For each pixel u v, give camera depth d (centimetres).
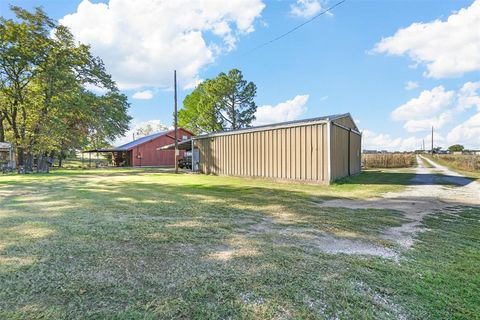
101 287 206
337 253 289
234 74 2791
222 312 175
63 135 1950
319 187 898
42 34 1741
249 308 180
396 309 182
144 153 2823
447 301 194
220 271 238
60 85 1816
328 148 968
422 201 629
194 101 3266
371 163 2403
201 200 630
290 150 1087
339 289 208
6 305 179
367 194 739
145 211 499
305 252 290
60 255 271
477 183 988
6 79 1730
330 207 554
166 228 380
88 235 341
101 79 2244
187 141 1797
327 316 172
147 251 286
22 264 248
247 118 2856
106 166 2948
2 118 2045
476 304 190
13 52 1628
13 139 1925
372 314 175
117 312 173
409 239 344
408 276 235
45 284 209
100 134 2452
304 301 190
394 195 722
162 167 2634
